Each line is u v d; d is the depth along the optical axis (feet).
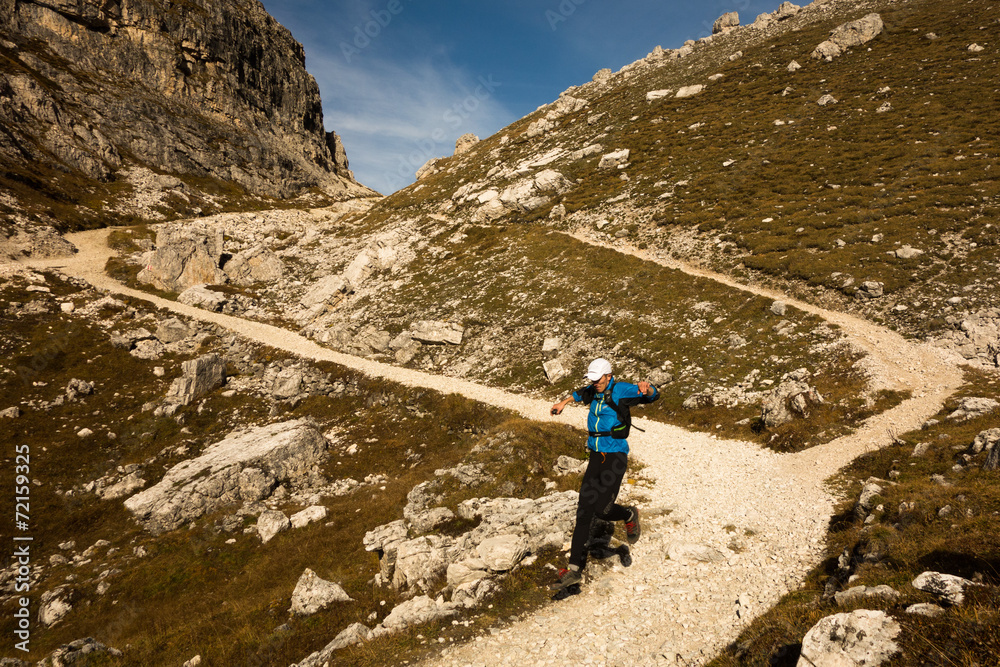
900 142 154.61
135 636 48.21
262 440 93.50
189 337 155.74
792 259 119.24
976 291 88.89
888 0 276.62
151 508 79.15
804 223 132.05
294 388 124.36
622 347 112.16
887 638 13.28
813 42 258.98
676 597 25.02
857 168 149.38
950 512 25.29
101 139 317.42
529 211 205.36
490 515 47.16
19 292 157.28
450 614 26.08
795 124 190.70
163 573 62.85
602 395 23.89
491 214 211.00
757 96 226.38
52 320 148.97
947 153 139.33
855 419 67.05
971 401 58.59
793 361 89.61
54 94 319.06
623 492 50.24
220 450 95.30
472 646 22.93
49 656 39.75
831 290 106.42
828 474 51.67
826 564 26.86
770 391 84.38
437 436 96.73
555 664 20.59
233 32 459.32
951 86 174.50
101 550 73.51
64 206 250.16
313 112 570.05
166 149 351.87
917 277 99.35
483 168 276.21
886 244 111.86
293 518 71.10
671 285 127.75
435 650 23.08
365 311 169.17
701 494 48.01
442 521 53.31
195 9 431.02
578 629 23.11
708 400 87.61
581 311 131.23
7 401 114.73
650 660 19.92
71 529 80.94
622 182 195.93
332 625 35.88
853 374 80.33
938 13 235.40
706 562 29.30
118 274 192.44
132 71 383.65
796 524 35.83
